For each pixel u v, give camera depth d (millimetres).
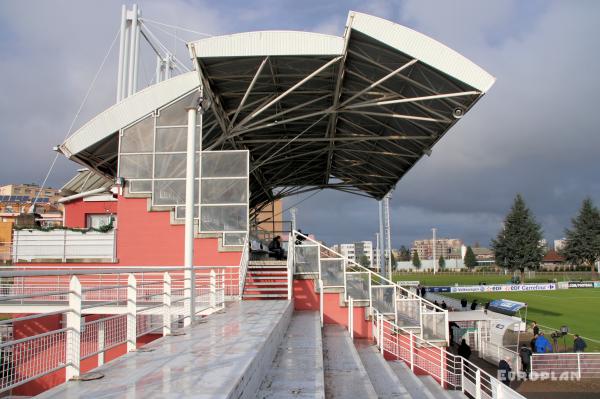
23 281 14828
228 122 18078
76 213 24219
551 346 22125
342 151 24250
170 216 15531
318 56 13984
